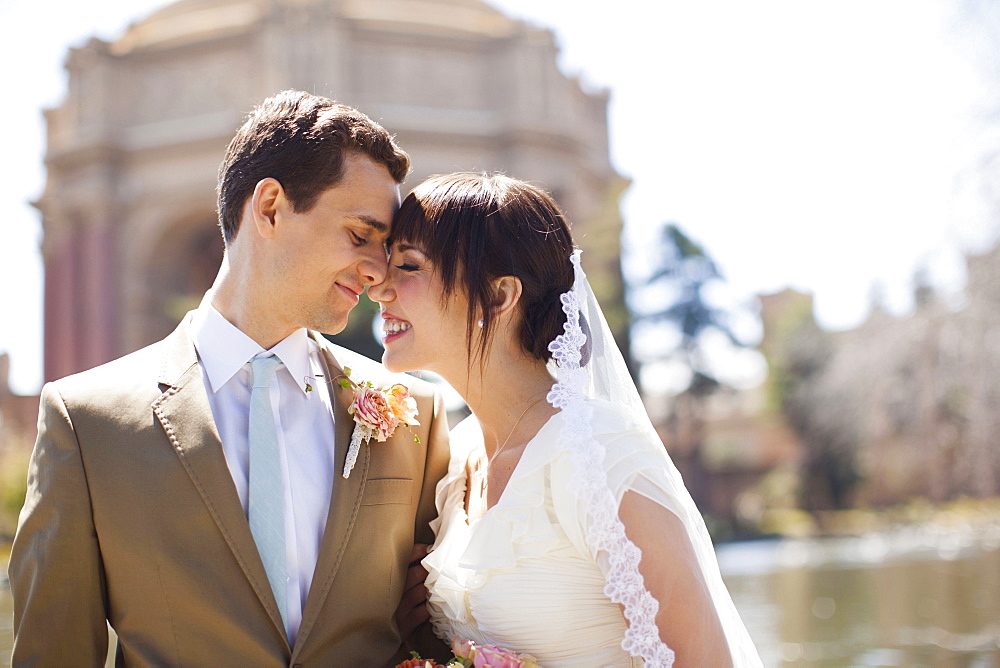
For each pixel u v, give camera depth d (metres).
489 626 2.27
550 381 2.42
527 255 2.35
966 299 11.20
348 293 2.39
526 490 2.22
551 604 2.19
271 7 24.97
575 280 2.41
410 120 25.62
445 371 2.43
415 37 26.31
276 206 2.30
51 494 2.14
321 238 2.30
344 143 2.32
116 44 26.28
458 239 2.33
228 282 2.39
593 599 2.19
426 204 2.38
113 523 2.13
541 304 2.38
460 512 2.44
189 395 2.24
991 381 11.22
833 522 32.31
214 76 25.62
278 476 2.25
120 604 2.16
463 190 2.39
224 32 25.44
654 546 2.06
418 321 2.37
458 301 2.35
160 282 26.70
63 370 25.38
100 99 25.83
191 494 2.15
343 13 25.89
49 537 2.12
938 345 12.12
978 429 11.64
